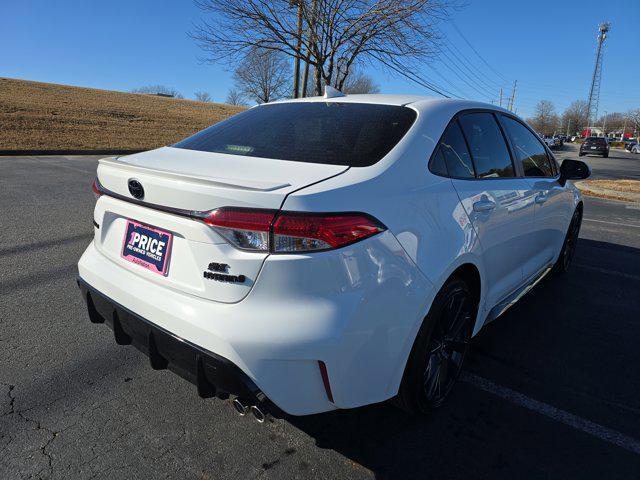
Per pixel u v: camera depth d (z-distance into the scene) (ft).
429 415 8.21
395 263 6.45
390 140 7.50
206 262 6.09
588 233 23.53
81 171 38.01
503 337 11.41
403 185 6.97
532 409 8.57
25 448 7.00
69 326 10.69
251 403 6.23
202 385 6.27
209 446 7.23
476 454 7.35
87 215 21.49
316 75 47.29
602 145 125.80
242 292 5.88
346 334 5.94
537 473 7.01
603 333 11.84
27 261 14.85
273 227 5.70
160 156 7.90
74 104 114.62
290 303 5.82
